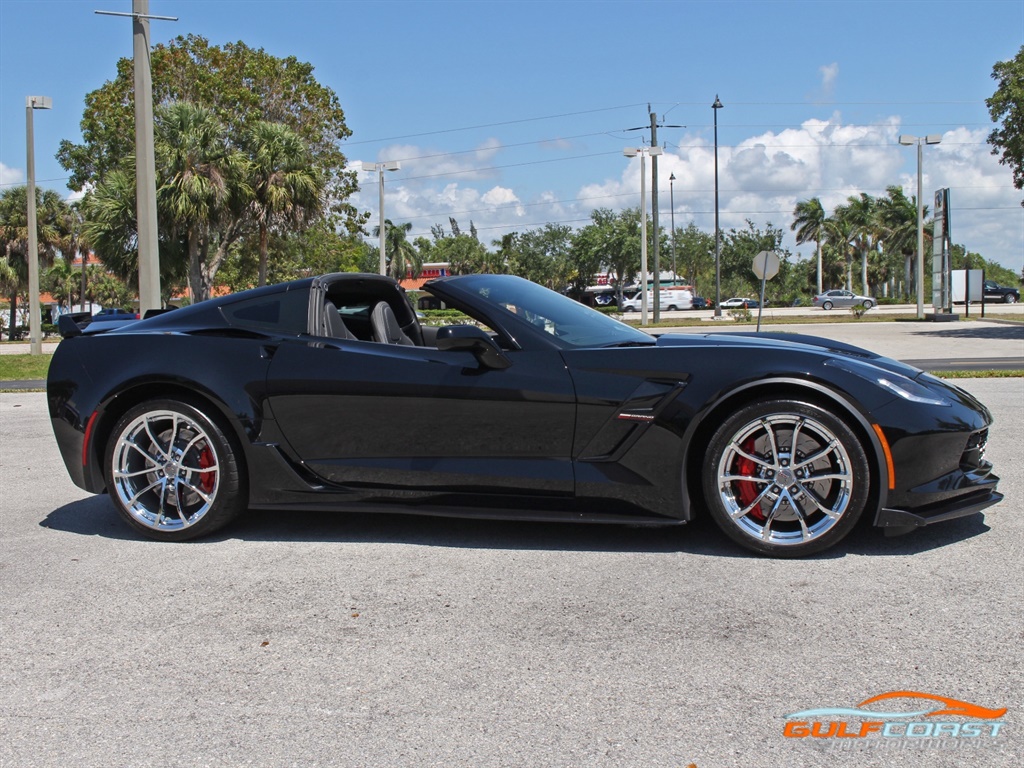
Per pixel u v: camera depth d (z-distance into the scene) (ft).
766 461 11.38
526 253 234.17
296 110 118.32
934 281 103.65
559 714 7.37
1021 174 71.67
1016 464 17.01
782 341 13.21
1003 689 7.59
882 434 10.84
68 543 13.15
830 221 233.35
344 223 126.00
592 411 11.64
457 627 9.38
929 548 11.65
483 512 12.05
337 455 12.62
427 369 12.29
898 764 6.46
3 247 151.74
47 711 7.67
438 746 6.89
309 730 7.22
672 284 224.94
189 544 12.99
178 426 13.08
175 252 87.20
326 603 10.25
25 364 63.62
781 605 9.72
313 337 13.03
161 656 8.82
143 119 39.55
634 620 9.41
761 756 6.61
